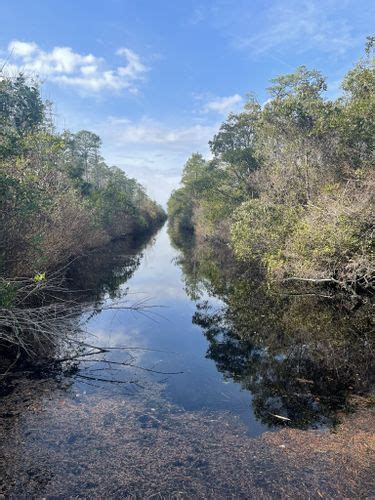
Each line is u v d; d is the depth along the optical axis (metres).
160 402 5.29
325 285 12.33
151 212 62.28
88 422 4.67
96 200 25.66
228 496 3.44
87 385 5.76
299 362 6.93
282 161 16.69
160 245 33.53
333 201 11.00
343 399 5.38
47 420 4.68
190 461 3.94
